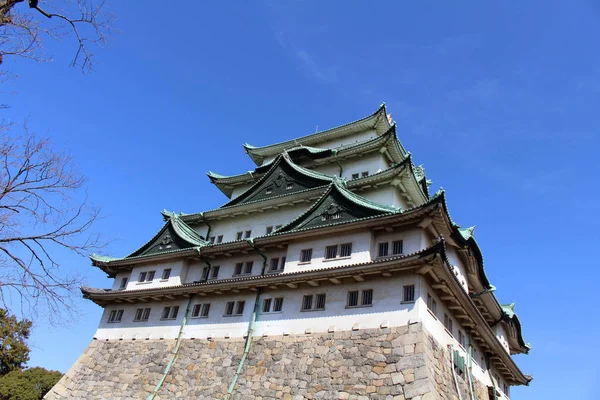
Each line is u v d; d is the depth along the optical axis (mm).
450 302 27219
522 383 42062
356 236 28562
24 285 14422
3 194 14203
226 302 31938
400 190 35250
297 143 47062
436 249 22672
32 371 54250
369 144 38688
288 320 27984
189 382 29047
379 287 25734
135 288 38281
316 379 24312
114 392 31688
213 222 41969
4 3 12461
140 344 34125
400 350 22812
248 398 25672
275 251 32750
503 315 39156
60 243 15156
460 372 27094
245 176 45688
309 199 35938
